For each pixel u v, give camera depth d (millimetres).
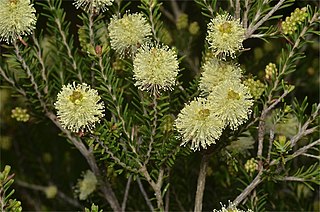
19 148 586
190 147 371
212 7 394
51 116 433
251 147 435
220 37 361
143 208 492
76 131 362
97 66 393
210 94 359
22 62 408
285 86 389
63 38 424
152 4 395
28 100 436
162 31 421
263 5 387
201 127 356
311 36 502
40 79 423
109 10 414
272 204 468
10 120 557
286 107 391
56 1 420
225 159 432
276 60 508
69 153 583
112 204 447
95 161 438
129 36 378
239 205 430
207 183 500
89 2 384
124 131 390
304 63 522
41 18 551
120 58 393
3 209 365
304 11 386
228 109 356
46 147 596
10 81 427
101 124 389
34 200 591
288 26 387
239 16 388
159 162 394
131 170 395
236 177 445
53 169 594
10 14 372
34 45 419
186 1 566
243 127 393
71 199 570
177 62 365
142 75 364
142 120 389
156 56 361
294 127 437
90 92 362
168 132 397
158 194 403
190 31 501
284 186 506
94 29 410
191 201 482
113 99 388
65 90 361
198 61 544
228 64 371
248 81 398
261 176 396
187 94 399
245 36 390
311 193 506
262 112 395
